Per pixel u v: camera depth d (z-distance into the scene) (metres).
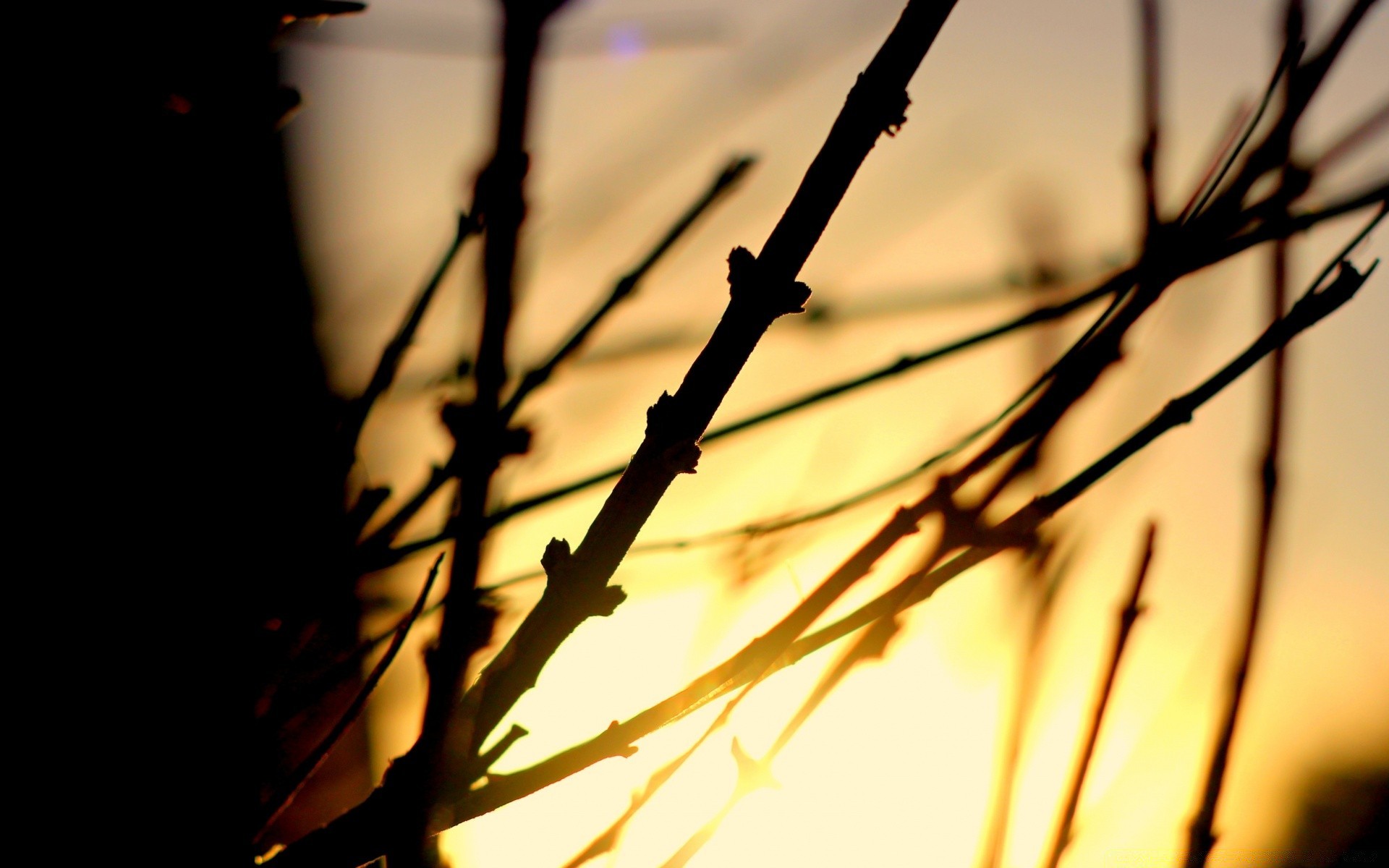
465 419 0.67
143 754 0.66
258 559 0.67
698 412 0.63
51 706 0.66
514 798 0.64
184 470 0.67
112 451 0.67
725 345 0.63
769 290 0.63
